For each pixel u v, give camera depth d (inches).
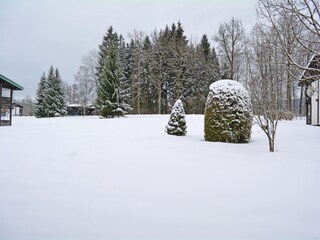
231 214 112.3
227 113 323.0
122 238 92.9
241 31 1248.2
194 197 132.0
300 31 271.7
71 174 173.3
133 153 241.4
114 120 747.4
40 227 100.6
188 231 98.0
